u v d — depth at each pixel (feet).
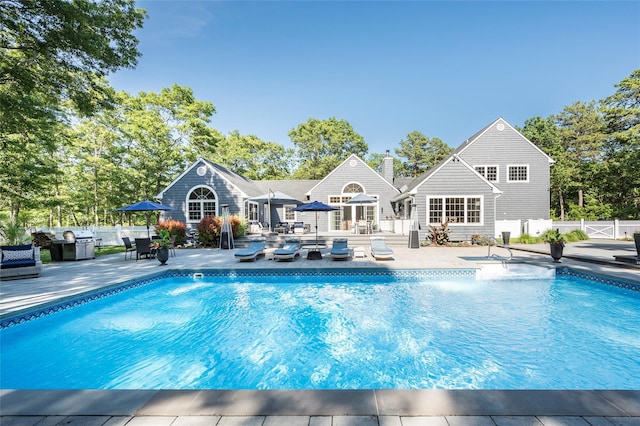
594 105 122.21
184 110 97.50
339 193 77.77
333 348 17.01
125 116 85.56
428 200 61.26
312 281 33.09
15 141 52.90
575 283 30.76
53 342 18.22
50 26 36.94
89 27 38.81
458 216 61.21
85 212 96.37
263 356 16.22
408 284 31.17
